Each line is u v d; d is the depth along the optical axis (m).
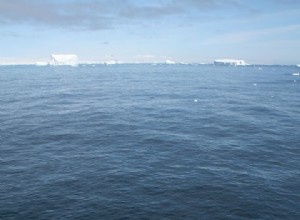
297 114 65.50
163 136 45.44
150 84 146.12
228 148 39.41
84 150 38.59
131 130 49.44
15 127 51.72
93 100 87.62
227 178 29.27
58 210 23.02
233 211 22.97
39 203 24.11
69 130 49.56
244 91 113.12
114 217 22.06
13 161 34.25
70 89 121.38
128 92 109.31
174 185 27.58
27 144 41.38
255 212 22.88
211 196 25.41
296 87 132.50
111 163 33.59
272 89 122.38
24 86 134.50
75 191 26.34
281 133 47.94
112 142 42.34
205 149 38.91
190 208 23.38
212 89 120.25
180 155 36.47
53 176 29.78
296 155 36.78
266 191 26.42
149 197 25.20
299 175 30.30
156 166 32.62
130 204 23.97
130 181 28.48
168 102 83.44
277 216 22.38
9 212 22.70
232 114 64.62
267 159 35.19
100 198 25.00
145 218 21.92
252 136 45.91
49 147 39.97
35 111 68.38
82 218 21.91
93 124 54.28
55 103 81.31
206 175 30.00
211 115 63.31
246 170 31.55
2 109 71.00
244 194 25.78
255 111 68.81
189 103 81.44
